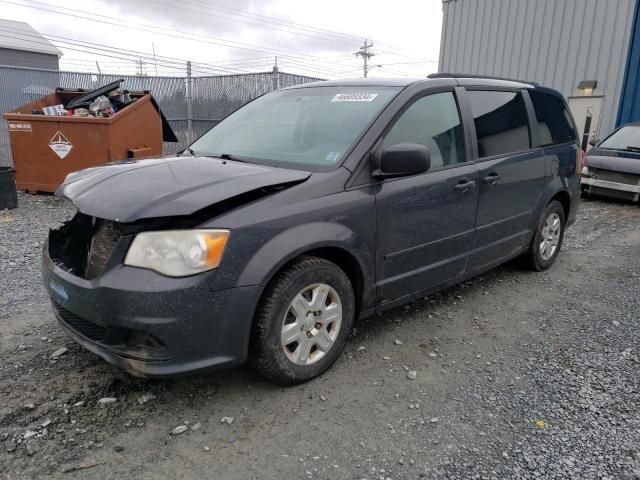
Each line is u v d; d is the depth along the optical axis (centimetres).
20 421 257
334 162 311
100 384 292
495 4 1459
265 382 301
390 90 354
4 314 380
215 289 249
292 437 255
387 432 261
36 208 752
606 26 1236
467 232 391
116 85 904
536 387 306
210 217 255
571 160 521
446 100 380
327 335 304
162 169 304
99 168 331
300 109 374
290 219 274
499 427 267
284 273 276
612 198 979
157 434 253
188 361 252
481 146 401
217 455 240
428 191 347
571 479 230
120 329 252
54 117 791
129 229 253
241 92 1308
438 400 290
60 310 296
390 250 330
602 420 274
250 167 310
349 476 230
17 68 1151
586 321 404
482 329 385
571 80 1321
